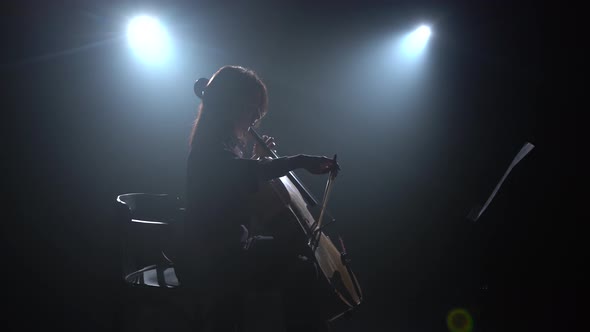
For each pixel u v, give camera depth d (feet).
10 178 13.23
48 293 10.34
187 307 8.02
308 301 5.49
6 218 13.14
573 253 7.84
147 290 5.99
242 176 5.41
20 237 12.85
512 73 13.50
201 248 5.58
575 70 12.88
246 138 7.00
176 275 5.92
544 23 12.96
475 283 9.48
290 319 5.49
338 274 6.16
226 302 5.85
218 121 5.90
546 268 8.14
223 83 6.03
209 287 5.65
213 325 5.84
